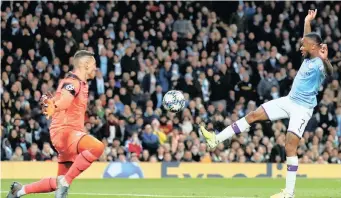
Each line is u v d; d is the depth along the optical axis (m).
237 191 36.81
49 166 49.88
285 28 69.12
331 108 62.09
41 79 56.06
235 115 57.84
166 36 65.06
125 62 60.12
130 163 51.41
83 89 24.48
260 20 68.12
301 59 67.75
